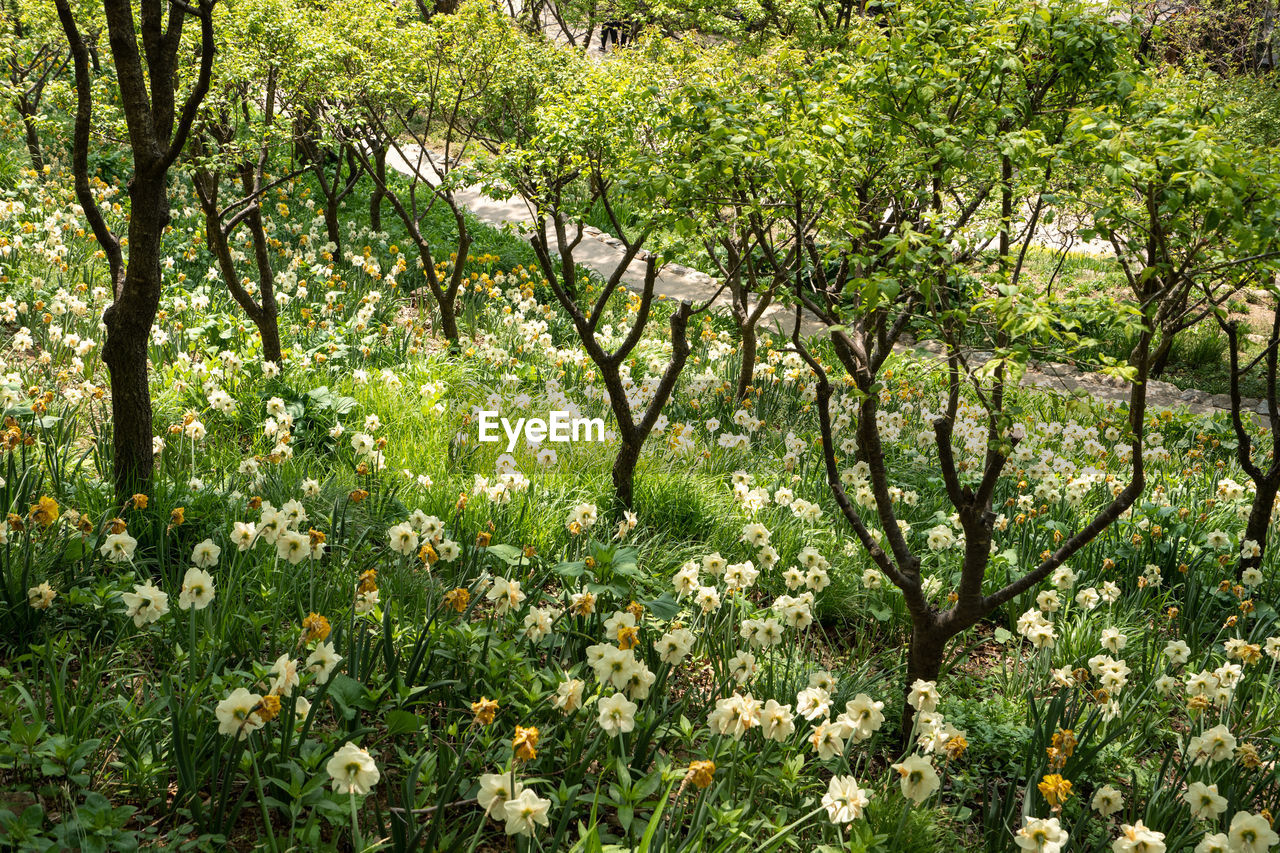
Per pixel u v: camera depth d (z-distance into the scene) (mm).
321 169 12016
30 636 3684
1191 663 5250
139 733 3168
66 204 10727
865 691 4523
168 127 4613
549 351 9438
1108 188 3773
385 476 5758
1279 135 10859
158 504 4652
